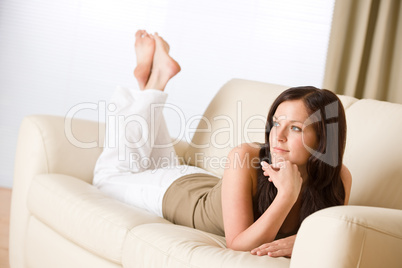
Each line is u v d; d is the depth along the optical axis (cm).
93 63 328
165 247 134
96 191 179
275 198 133
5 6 325
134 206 182
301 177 140
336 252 103
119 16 325
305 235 109
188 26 322
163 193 177
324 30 314
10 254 193
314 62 316
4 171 333
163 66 218
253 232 131
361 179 169
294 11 315
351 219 104
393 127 171
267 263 118
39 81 329
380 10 274
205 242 139
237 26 320
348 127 184
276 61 319
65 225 164
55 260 170
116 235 148
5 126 331
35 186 181
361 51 277
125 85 328
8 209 286
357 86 288
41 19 326
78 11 325
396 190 161
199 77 324
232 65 322
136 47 224
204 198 166
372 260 105
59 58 328
